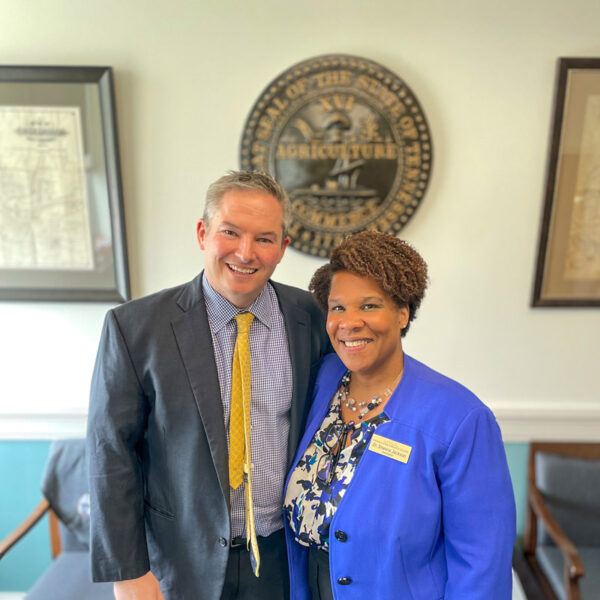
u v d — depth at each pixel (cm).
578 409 189
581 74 162
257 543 108
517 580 175
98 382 103
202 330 104
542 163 172
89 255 175
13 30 162
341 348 96
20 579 202
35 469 194
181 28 162
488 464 88
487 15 162
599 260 177
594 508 181
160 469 109
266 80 166
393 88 163
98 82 161
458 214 176
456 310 184
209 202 99
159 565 114
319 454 105
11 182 169
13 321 183
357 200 171
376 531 90
